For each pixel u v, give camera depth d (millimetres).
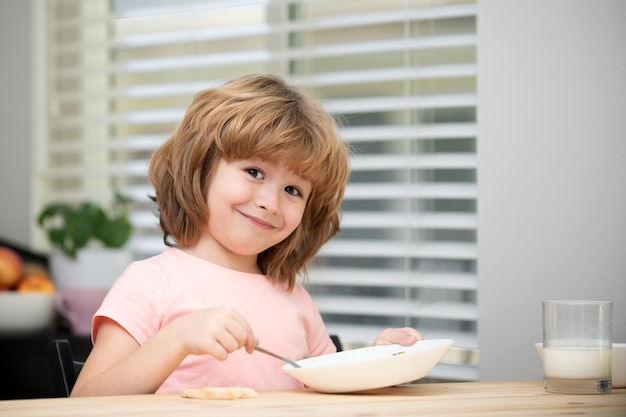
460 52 2451
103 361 1500
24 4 3139
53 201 3137
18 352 2465
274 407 1103
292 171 1643
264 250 1795
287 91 1759
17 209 3121
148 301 1600
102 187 3146
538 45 1902
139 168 3035
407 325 2477
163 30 3008
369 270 2586
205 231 1739
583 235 1856
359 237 2631
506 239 1921
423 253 2438
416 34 2479
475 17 2406
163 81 3045
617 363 1397
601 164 1845
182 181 1688
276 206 1628
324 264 2654
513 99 1921
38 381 2453
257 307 1712
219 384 1608
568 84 1876
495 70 1938
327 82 2615
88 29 3137
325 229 1854
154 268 1662
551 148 1887
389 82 2566
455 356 2264
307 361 1404
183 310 1623
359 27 2615
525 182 1907
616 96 1836
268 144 1594
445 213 2484
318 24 2650
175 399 1167
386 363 1261
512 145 1920
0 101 3141
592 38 1858
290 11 2779
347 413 1066
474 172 2467
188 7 2932
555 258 1879
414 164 2457
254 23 2838
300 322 1785
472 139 2488
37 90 3139
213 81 2924
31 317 2580
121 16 3029
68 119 3139
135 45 3010
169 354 1326
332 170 1715
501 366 1923
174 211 1751
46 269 2844
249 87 1730
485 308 1938
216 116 1651
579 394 1297
